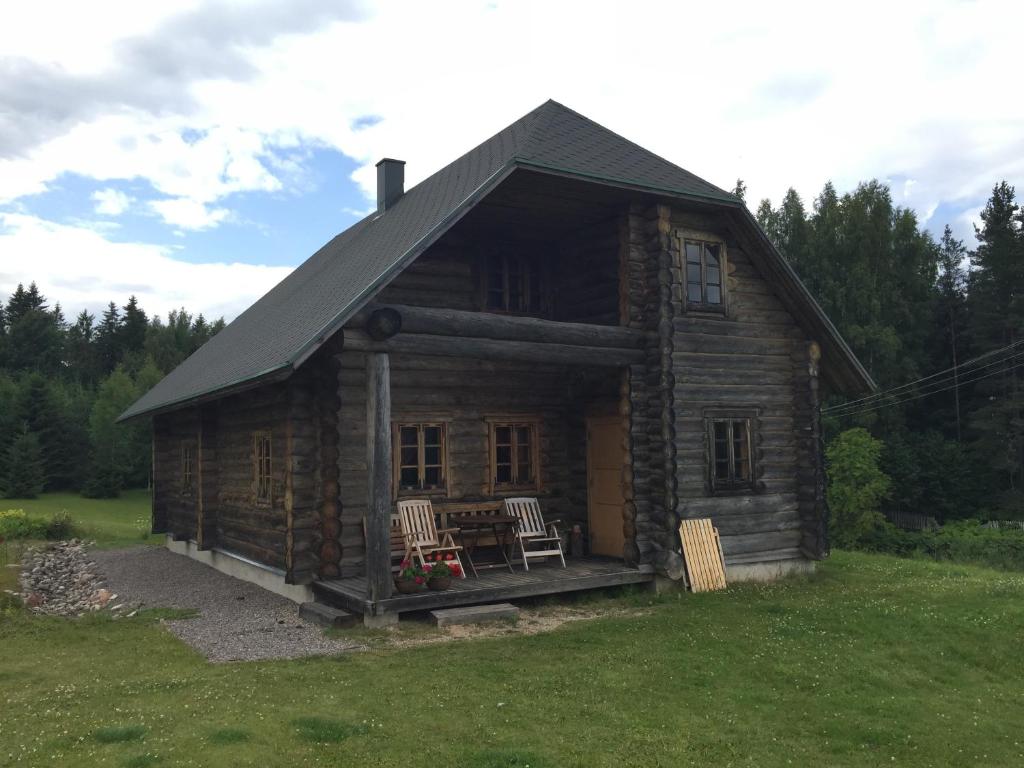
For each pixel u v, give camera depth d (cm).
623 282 1261
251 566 1336
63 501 3947
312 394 1132
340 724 612
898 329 4434
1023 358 4056
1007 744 653
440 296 1317
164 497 1955
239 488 1430
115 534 2292
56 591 1362
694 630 971
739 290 1369
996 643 937
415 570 1011
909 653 894
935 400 4481
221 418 1549
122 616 1095
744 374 1359
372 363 985
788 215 4656
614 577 1173
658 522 1228
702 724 657
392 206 1639
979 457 3891
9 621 1051
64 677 776
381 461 980
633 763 569
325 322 944
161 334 7512
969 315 4441
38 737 580
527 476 1364
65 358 7469
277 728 602
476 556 1272
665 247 1255
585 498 1377
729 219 1334
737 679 782
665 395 1233
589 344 1188
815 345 1416
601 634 942
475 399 1303
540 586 1096
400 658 827
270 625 1008
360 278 1059
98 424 4256
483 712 657
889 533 3619
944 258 5219
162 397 1750
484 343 1073
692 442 1289
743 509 1335
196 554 1664
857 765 594
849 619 1030
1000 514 3656
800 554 1393
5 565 1603
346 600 1008
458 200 1046
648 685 750
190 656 858
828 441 4053
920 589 1252
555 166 1088
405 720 633
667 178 1246
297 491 1112
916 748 631
